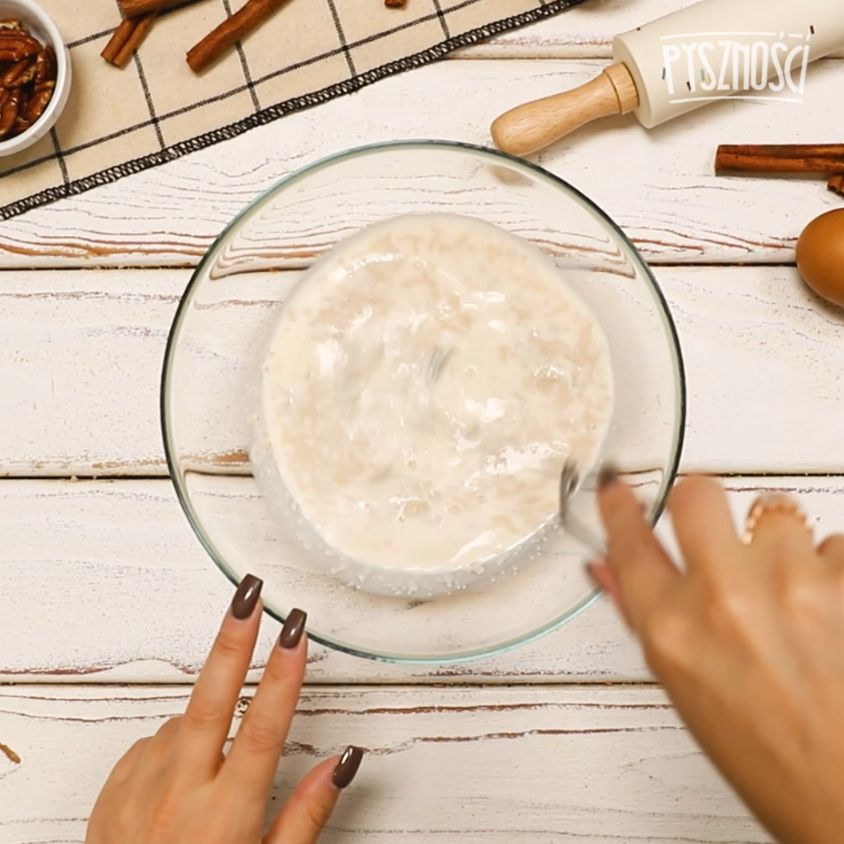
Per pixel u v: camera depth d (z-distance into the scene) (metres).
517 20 1.04
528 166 0.98
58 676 1.05
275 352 1.01
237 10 1.05
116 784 1.00
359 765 1.01
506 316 1.00
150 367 1.05
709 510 0.77
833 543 0.78
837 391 1.04
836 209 1.01
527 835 1.04
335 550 1.00
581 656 1.04
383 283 1.01
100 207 1.05
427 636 1.01
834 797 0.73
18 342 1.05
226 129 1.05
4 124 1.03
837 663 0.75
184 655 1.05
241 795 0.97
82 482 1.05
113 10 1.05
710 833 1.03
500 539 1.00
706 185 1.05
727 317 1.04
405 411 1.00
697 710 0.76
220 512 1.01
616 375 1.00
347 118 1.05
